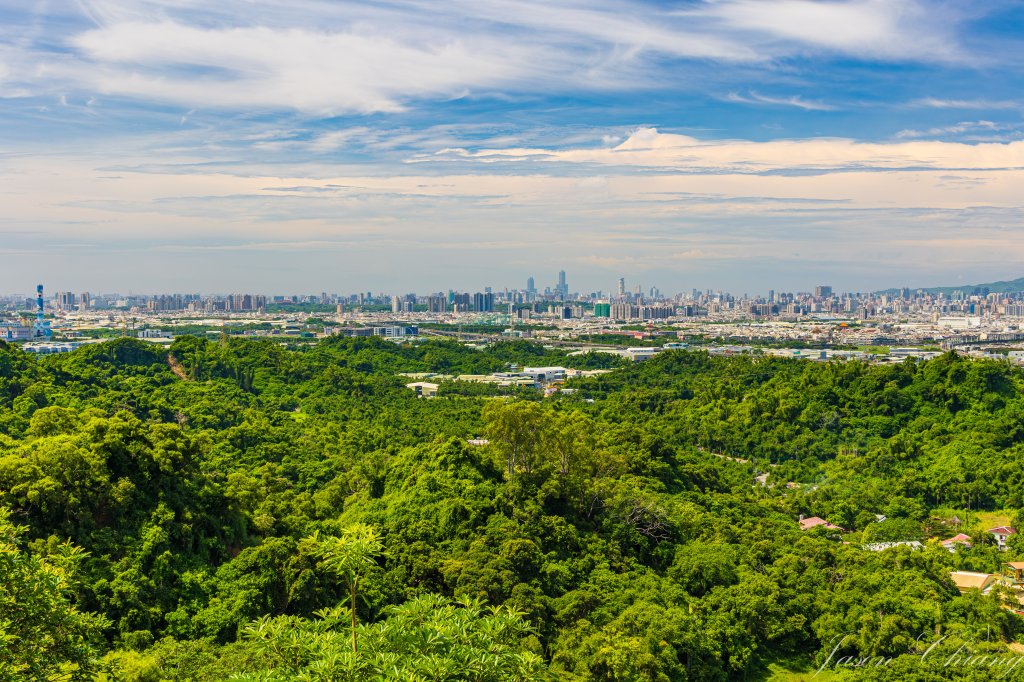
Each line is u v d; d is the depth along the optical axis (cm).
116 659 6625
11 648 4222
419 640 4872
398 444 19950
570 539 11812
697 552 12038
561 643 9462
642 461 16238
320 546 5050
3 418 16562
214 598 9238
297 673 4803
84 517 9269
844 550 12988
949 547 14888
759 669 10269
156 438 10906
